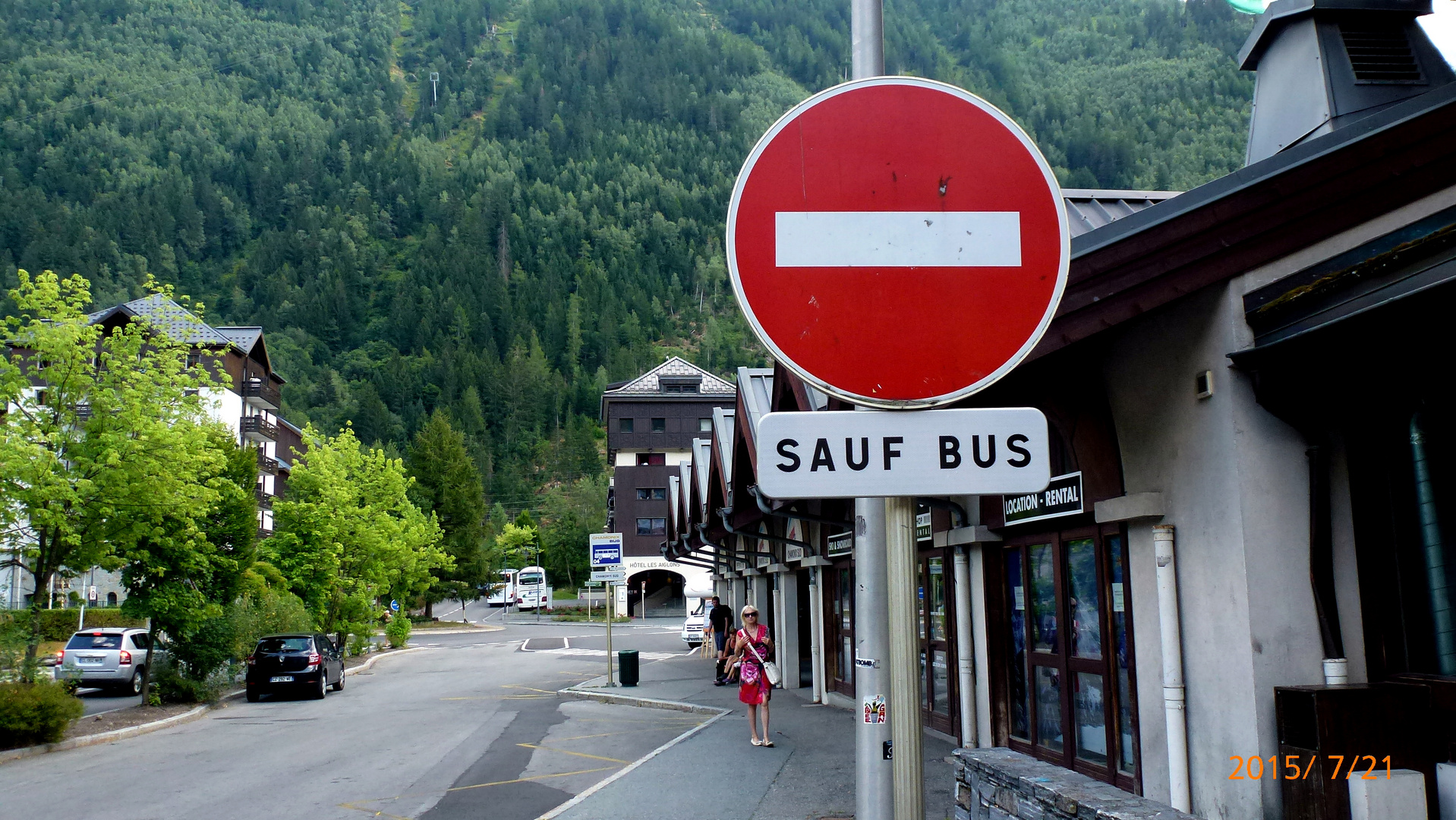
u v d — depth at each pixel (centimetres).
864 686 390
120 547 2178
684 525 2894
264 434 6525
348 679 3222
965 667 1180
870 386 352
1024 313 359
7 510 1864
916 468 346
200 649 2353
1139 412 800
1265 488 675
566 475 15512
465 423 16388
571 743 1541
